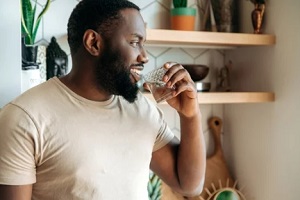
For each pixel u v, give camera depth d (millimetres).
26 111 857
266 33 1621
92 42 912
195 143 1079
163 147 1119
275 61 1569
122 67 905
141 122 1003
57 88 927
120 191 933
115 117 962
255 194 1693
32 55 1247
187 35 1497
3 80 1107
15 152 831
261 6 1579
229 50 1811
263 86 1641
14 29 1112
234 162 1820
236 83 1791
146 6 1658
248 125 1724
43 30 1516
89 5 925
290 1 1482
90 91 940
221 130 1846
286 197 1524
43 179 883
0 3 1097
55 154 869
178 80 972
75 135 889
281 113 1544
